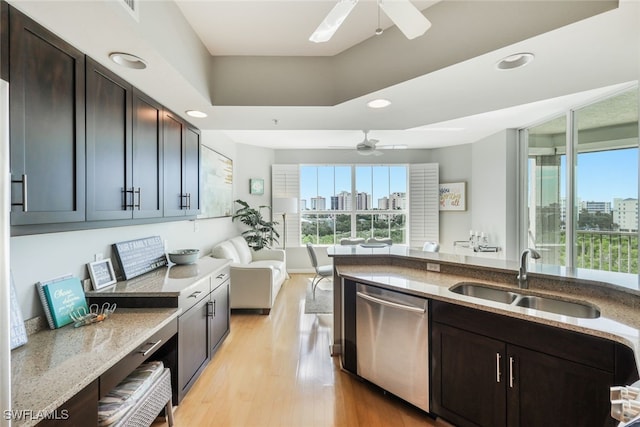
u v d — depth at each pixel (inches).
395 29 79.3
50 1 45.1
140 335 59.0
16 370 45.9
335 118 109.0
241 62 94.5
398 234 252.8
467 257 103.1
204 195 158.2
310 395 87.4
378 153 189.2
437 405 74.4
